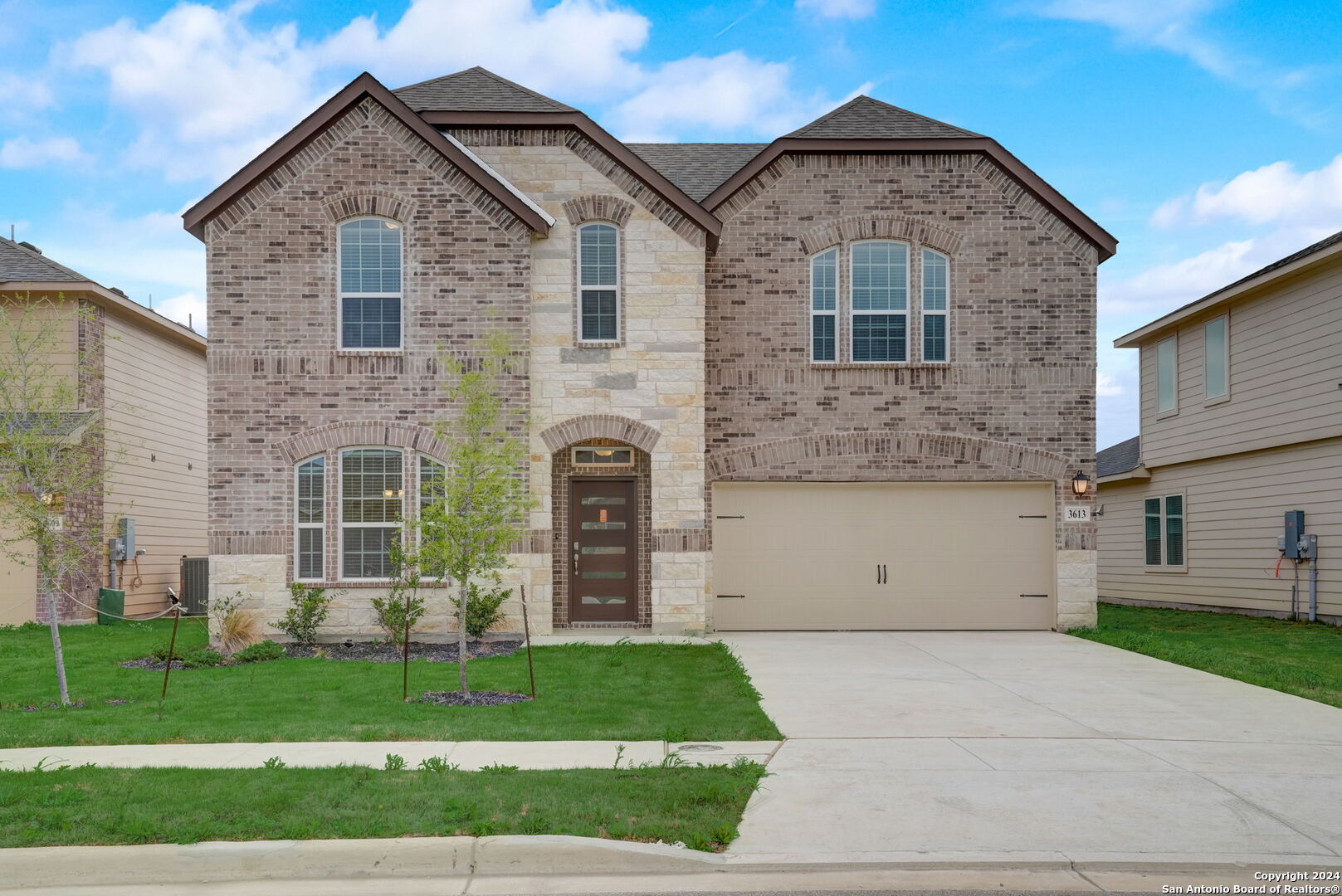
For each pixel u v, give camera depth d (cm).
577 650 1552
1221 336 2284
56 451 1203
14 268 2012
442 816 704
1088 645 1666
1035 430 1845
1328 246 1862
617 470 1783
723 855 657
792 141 1844
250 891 620
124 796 745
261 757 877
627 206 1745
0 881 628
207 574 2280
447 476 1400
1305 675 1306
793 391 1844
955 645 1655
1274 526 2105
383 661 1463
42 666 1411
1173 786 810
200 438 2577
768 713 1099
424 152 1684
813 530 1850
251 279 1664
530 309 1702
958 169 1866
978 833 699
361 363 1662
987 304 1852
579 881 636
